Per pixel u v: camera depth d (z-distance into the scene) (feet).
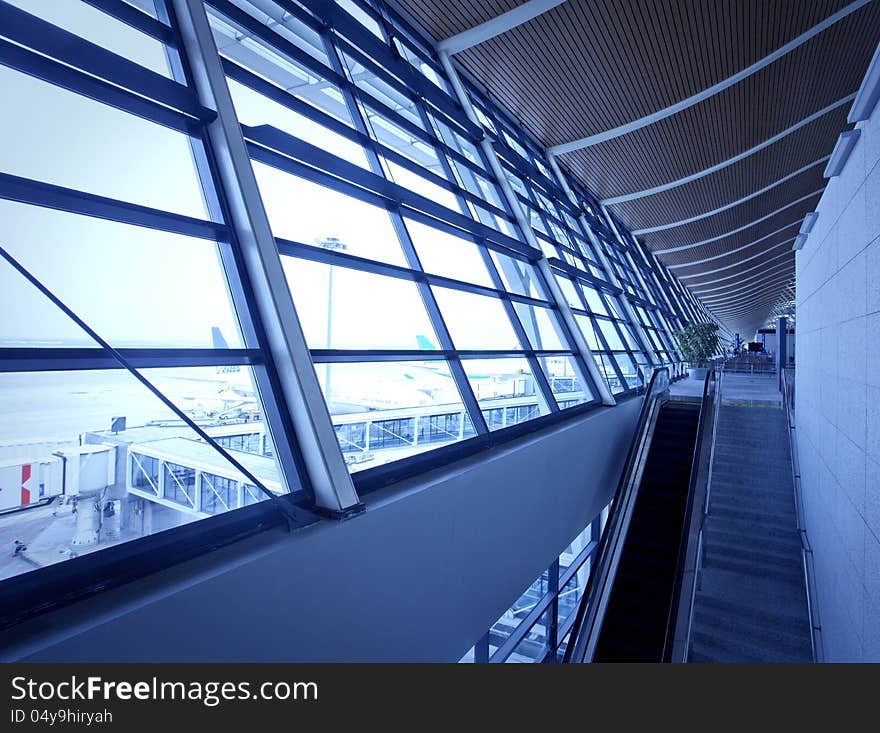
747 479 28.96
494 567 15.96
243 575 8.00
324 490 10.00
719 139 41.60
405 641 11.72
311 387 10.26
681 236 74.18
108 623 6.48
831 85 35.83
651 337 49.42
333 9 17.75
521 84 31.22
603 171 45.70
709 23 27.14
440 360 16.69
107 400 9.96
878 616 9.78
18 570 8.39
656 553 24.63
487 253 23.25
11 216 9.82
